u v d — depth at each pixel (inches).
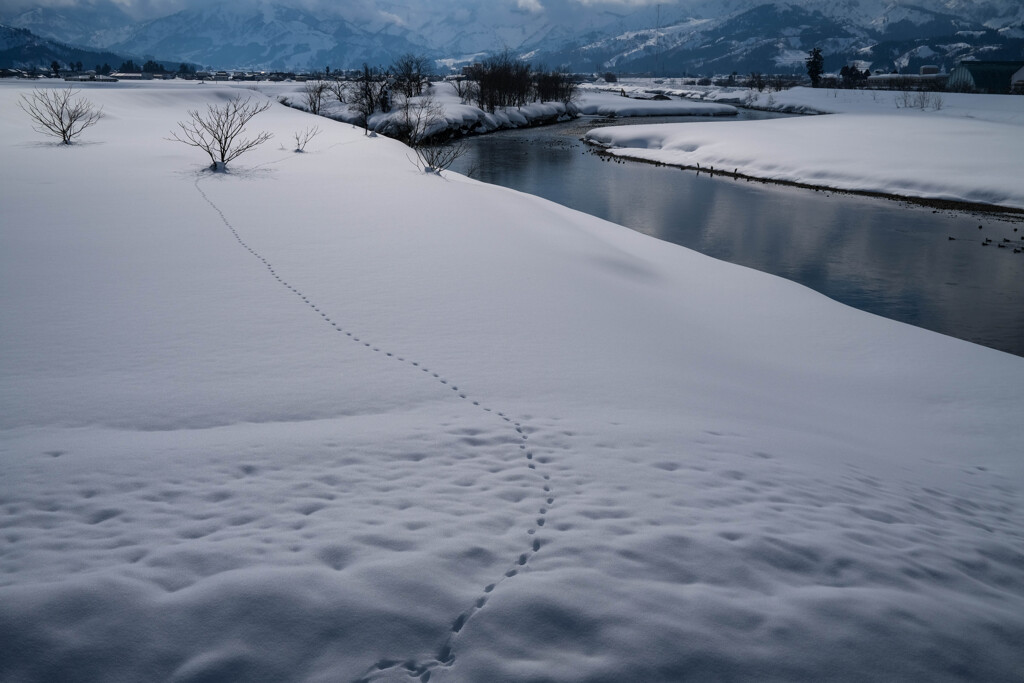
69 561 130.9
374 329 344.2
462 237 558.6
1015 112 2481.5
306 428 220.1
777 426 286.0
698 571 138.1
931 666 118.1
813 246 790.5
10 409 231.0
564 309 412.2
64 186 677.3
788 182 1243.2
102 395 247.8
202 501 161.0
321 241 518.0
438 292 413.7
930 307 584.1
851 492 208.4
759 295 569.9
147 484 169.0
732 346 437.1
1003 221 909.8
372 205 668.7
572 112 3068.4
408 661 109.8
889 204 1037.8
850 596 133.3
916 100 3164.4
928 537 180.4
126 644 108.7
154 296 376.5
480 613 120.4
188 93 2374.5
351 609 118.4
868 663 116.5
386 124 1988.2
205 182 754.8
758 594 132.2
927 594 141.9
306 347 313.7
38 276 397.7
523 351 331.9
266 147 1150.3
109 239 488.4
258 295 387.2
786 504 184.1
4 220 522.6
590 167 1460.4
